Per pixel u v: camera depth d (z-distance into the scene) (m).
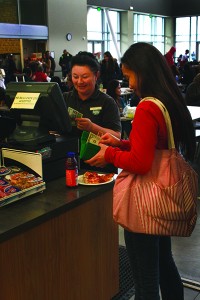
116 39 17.02
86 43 15.31
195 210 1.50
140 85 1.44
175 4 19.61
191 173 1.48
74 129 2.18
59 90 1.81
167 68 1.44
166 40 20.27
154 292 1.56
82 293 1.88
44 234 1.60
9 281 1.48
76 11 14.62
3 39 13.09
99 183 1.83
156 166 1.43
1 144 1.87
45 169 1.82
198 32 19.39
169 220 1.43
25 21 12.91
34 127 1.84
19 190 1.61
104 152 1.51
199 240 2.99
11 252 1.47
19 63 13.16
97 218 1.89
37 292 1.61
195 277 2.46
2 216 1.49
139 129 1.38
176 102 1.41
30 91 1.83
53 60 12.64
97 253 1.94
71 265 1.78
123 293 2.29
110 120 2.33
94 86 2.34
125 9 16.92
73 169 1.77
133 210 1.45
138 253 1.54
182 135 1.45
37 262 1.59
